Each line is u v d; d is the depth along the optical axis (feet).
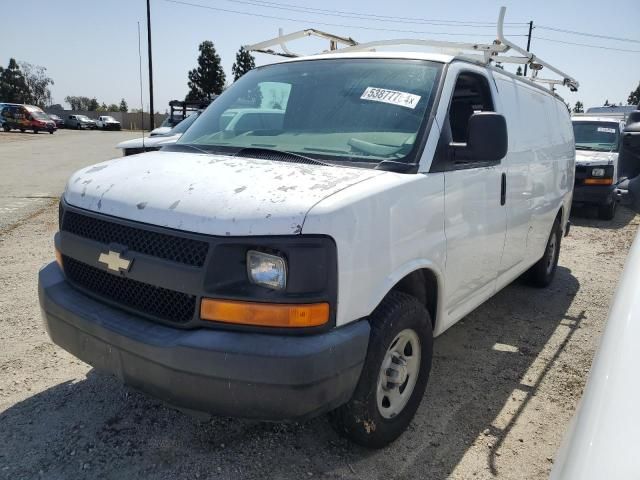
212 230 7.38
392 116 10.25
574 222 34.35
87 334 8.47
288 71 12.27
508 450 9.91
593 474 3.03
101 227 8.60
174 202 7.87
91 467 8.93
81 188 9.27
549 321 16.70
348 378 7.82
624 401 3.37
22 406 10.61
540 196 16.01
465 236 11.00
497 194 12.44
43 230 25.68
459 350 14.30
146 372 7.73
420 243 9.38
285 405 7.24
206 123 12.05
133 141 28.30
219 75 163.43
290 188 7.91
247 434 9.96
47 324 9.34
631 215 37.37
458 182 10.52
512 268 14.69
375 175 8.86
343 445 9.73
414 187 9.15
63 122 168.04
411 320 9.21
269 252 7.27
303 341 7.32
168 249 7.73
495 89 12.82
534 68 17.90
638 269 4.81
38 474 8.71
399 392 9.70
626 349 3.77
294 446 9.66
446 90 10.52
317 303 7.39
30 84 272.31
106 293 8.68
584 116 40.78
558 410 11.38
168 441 9.68
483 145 9.78
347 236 7.68
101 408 10.62
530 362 13.70
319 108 10.94
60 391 11.21
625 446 3.09
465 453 9.75
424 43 13.69
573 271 22.75
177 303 7.75
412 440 10.05
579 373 13.14
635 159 7.03
